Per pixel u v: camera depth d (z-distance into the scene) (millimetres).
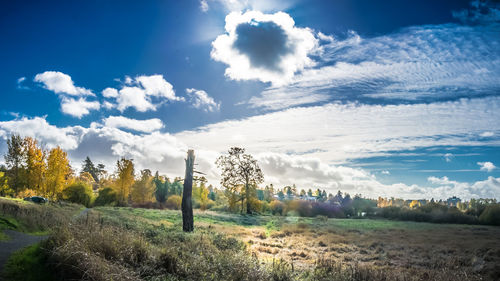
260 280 8234
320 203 66812
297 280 9008
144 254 8383
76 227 8961
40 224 12453
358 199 72562
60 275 6164
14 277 5750
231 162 54281
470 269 13547
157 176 72438
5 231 10188
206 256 10039
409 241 24188
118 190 51031
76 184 44094
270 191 98312
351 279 9609
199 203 64375
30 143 34719
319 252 18969
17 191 34469
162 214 33500
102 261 6766
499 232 33000
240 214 48469
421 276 10953
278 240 23719
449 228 37469
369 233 30328
